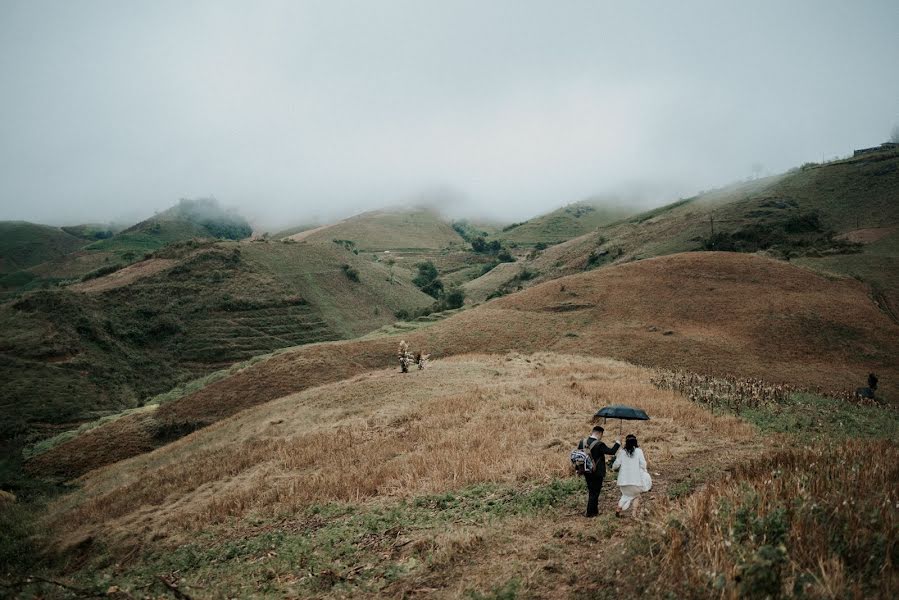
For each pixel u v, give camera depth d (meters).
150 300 107.25
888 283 75.06
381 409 29.73
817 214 126.56
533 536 9.98
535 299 79.06
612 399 25.86
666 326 63.44
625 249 139.25
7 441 59.84
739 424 20.47
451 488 15.50
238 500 19.20
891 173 133.88
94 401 74.44
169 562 14.63
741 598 5.50
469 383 34.16
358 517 14.28
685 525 7.67
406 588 8.61
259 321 110.38
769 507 7.32
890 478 8.48
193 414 52.62
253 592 9.95
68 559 19.34
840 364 52.19
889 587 5.39
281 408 37.56
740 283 71.50
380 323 129.00
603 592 6.75
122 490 27.20
